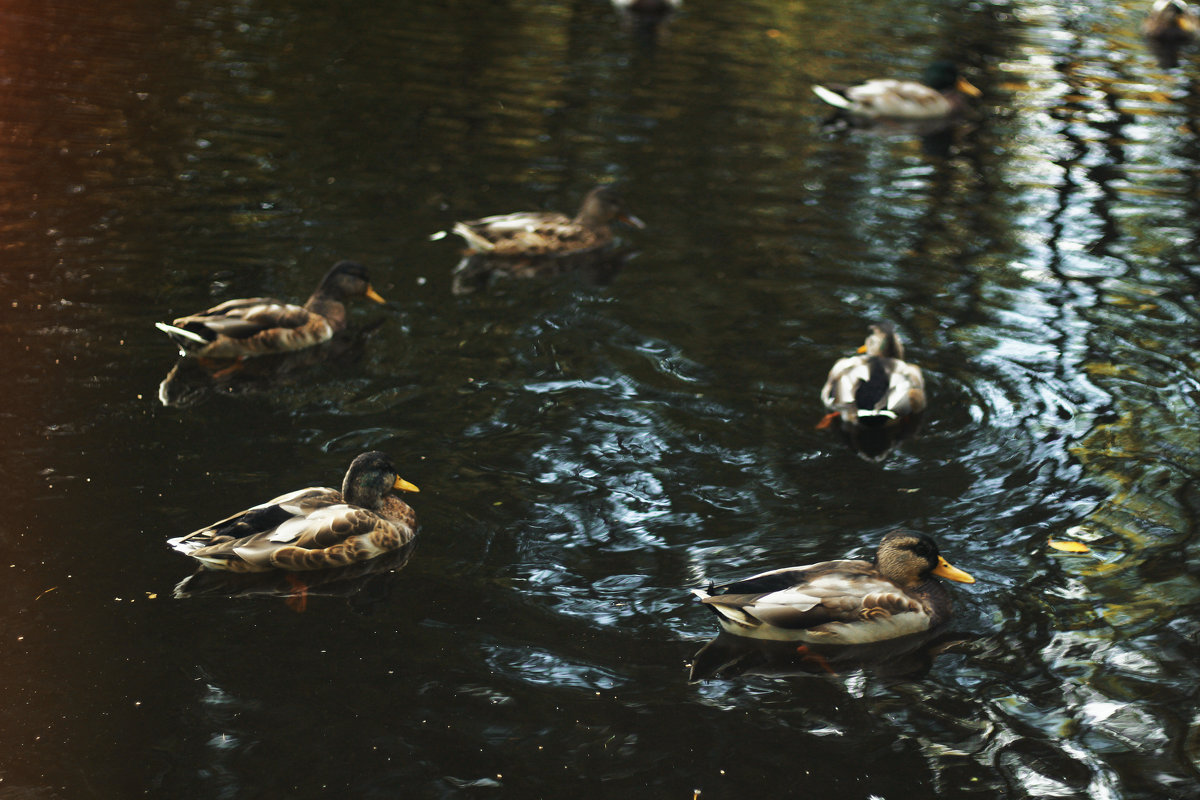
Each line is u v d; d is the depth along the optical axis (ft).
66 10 72.38
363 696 21.45
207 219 44.52
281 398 32.99
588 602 24.62
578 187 49.88
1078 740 20.81
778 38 77.82
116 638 22.76
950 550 26.66
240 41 68.18
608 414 32.73
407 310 39.09
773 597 23.54
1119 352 36.78
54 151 49.73
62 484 27.84
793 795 19.48
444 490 28.76
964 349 36.91
